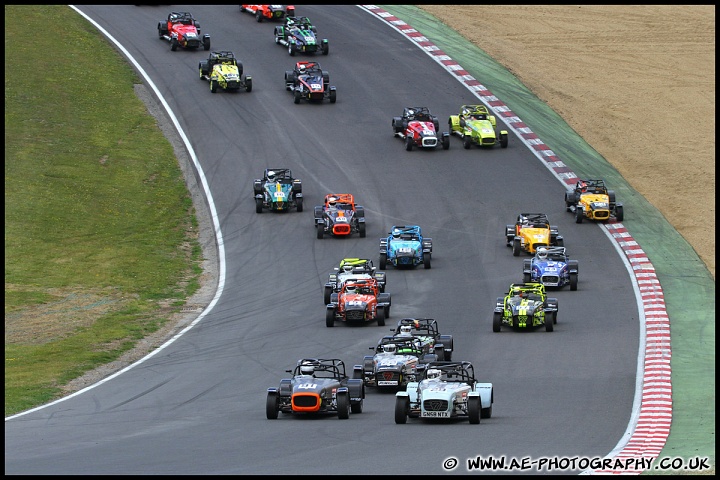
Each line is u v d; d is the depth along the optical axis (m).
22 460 117.44
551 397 152.12
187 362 179.88
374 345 186.00
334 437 126.31
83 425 139.62
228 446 122.62
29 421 143.62
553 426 133.50
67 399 158.25
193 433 131.50
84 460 116.56
